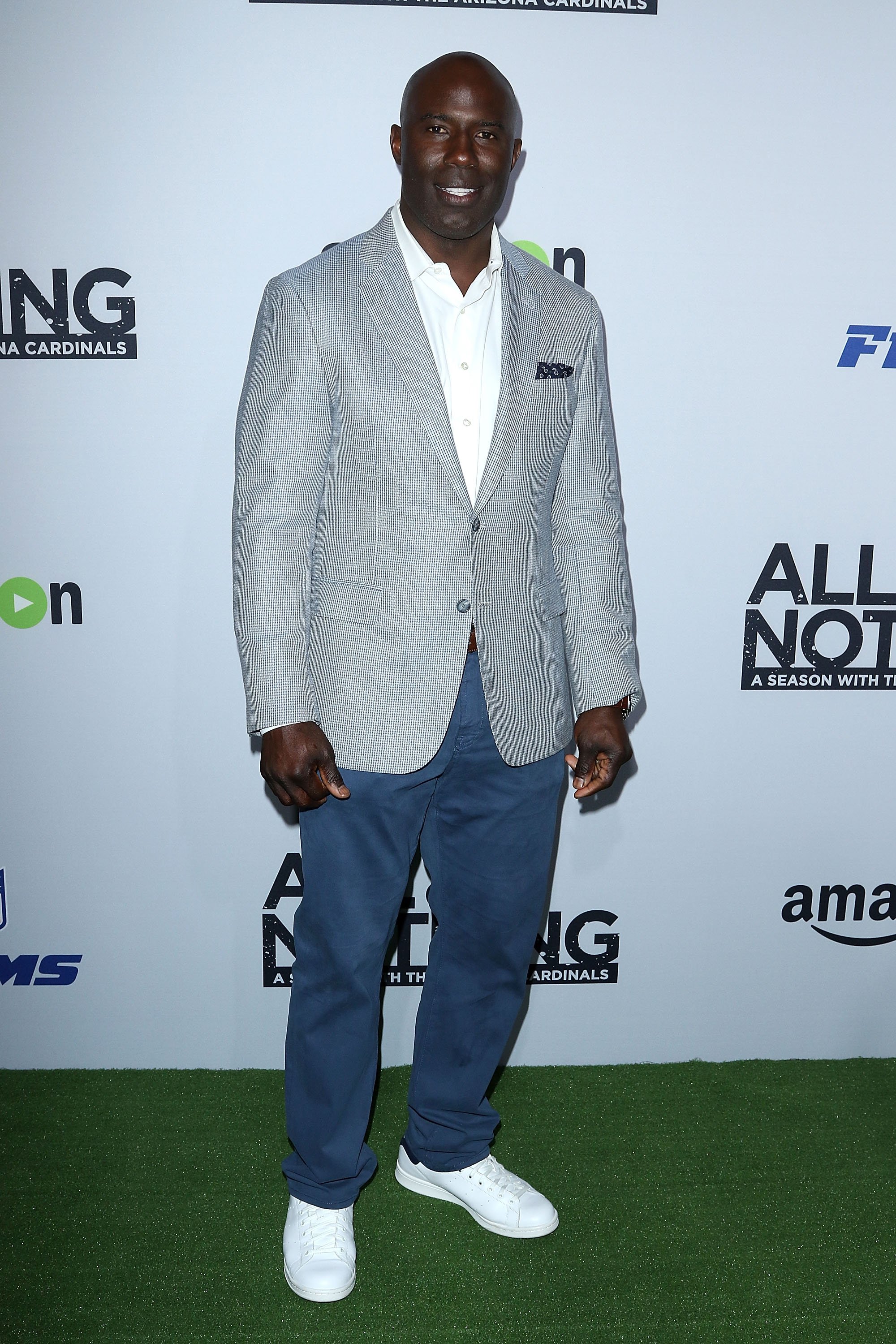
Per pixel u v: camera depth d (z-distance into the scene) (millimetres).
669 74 1586
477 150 1231
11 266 1572
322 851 1355
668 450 1699
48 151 1542
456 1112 1547
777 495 1728
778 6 1577
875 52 1603
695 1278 1413
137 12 1512
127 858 1780
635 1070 1896
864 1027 1930
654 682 1777
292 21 1531
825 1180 1608
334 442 1298
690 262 1643
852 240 1654
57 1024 1836
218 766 1757
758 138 1613
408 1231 1505
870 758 1836
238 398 1639
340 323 1259
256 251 1596
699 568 1742
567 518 1431
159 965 1825
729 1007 1910
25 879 1774
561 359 1361
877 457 1728
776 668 1787
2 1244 1441
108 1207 1518
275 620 1271
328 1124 1426
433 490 1283
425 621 1303
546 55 1567
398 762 1310
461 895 1469
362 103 1562
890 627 1787
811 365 1688
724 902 1869
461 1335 1316
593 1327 1330
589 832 1822
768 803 1838
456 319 1308
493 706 1344
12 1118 1712
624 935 1869
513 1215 1483
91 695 1721
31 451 1631
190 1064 1866
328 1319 1335
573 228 1622
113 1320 1322
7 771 1735
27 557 1665
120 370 1616
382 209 1598
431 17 1545
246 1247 1452
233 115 1552
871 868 1877
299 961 1421
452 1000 1508
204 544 1681
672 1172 1621
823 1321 1345
